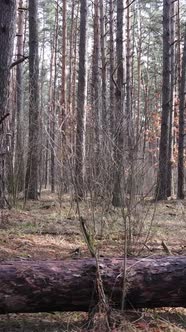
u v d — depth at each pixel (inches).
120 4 488.1
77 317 156.6
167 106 585.9
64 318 155.9
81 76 550.3
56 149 197.2
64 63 863.7
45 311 146.8
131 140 185.6
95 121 207.3
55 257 229.8
